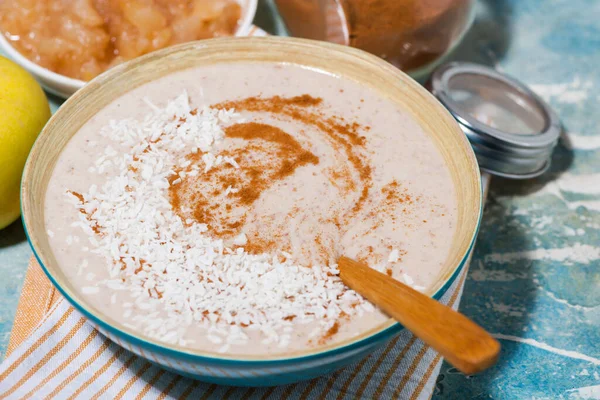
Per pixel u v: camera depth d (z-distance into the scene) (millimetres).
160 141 358
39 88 393
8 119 367
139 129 362
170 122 365
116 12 435
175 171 349
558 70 489
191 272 314
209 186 345
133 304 307
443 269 314
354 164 355
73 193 341
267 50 389
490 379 365
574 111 469
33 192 328
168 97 378
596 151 453
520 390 362
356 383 334
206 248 321
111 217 332
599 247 413
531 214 425
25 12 435
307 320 304
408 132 367
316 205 341
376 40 426
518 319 386
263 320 302
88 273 316
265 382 301
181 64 385
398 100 377
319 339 300
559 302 392
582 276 402
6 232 397
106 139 361
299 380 309
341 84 387
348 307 308
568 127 463
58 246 324
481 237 415
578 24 516
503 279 400
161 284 312
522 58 494
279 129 367
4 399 317
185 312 304
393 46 431
